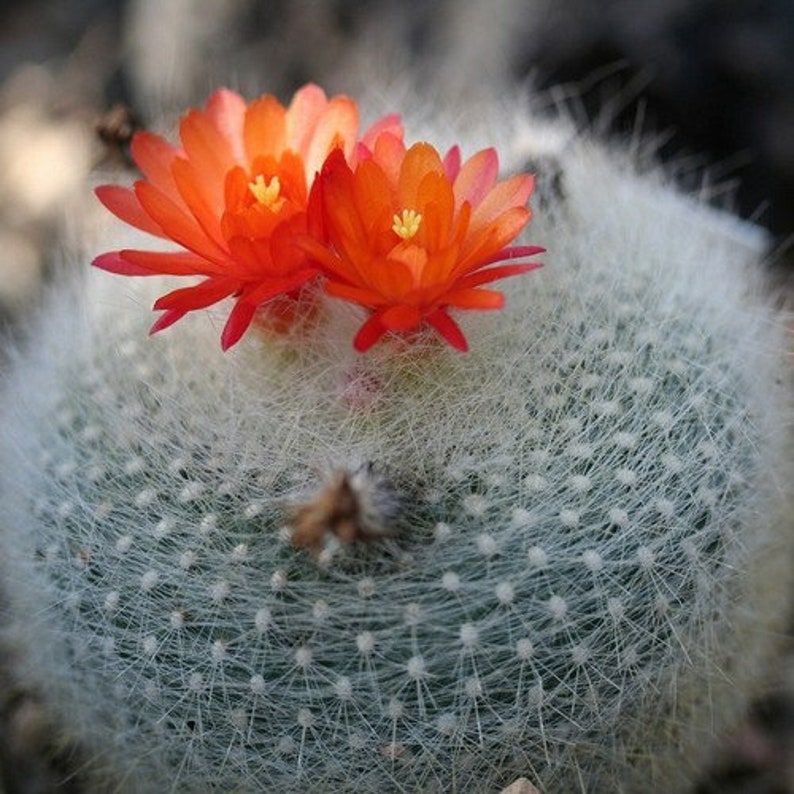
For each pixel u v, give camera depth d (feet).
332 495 0.64
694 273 0.77
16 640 0.80
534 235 0.74
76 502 0.71
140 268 0.70
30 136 1.19
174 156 0.72
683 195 0.92
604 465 0.68
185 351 0.73
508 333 0.71
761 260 0.95
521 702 0.67
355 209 0.67
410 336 0.69
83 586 0.70
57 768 0.82
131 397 0.72
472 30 1.06
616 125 1.07
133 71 1.18
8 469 0.77
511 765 0.69
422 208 0.68
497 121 0.87
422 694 0.67
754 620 0.76
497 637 0.67
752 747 0.85
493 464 0.68
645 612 0.68
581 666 0.68
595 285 0.73
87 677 0.72
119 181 0.83
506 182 0.69
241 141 0.73
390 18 1.10
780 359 0.80
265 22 1.12
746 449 0.73
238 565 0.68
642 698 0.70
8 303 1.05
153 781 0.74
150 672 0.69
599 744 0.70
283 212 0.68
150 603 0.68
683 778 0.77
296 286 0.69
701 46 1.04
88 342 0.76
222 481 0.69
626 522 0.68
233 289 0.68
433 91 1.05
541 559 0.67
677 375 0.71
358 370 0.69
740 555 0.72
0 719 0.84
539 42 1.04
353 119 0.72
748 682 0.78
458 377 0.69
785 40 1.04
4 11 1.33
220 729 0.69
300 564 0.67
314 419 0.69
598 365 0.70
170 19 1.14
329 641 0.67
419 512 0.67
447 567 0.67
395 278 0.66
